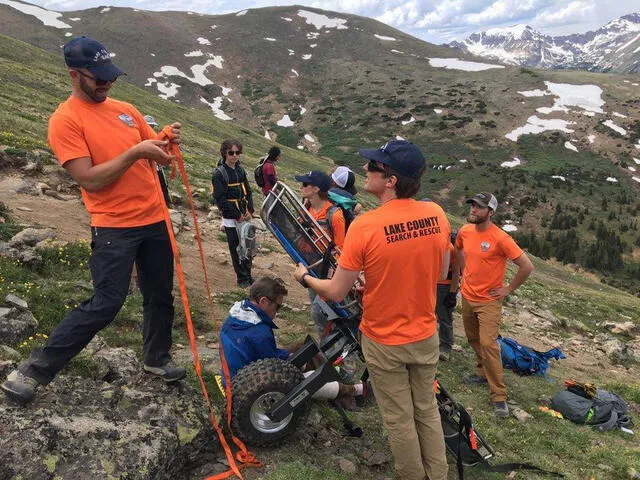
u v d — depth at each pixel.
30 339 5.37
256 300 5.03
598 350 13.98
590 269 129.12
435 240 3.83
